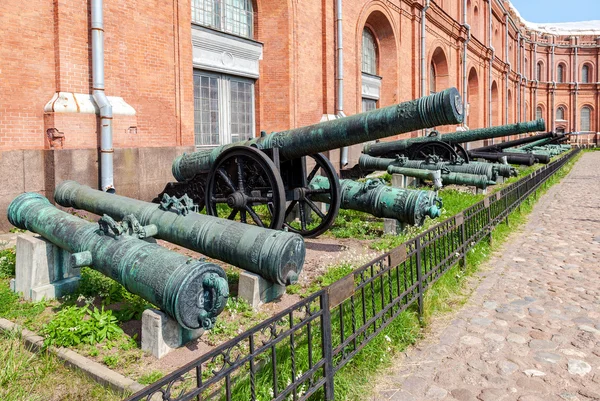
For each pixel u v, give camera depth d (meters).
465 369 3.48
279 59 13.45
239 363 2.29
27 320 4.07
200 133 12.02
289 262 4.41
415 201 7.09
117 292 4.65
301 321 2.70
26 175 7.60
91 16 8.17
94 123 8.27
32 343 3.67
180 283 3.32
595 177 19.89
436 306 4.61
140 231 4.14
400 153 13.85
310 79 14.46
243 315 4.24
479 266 6.13
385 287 4.66
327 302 2.92
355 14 16.61
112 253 3.85
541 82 53.31
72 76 8.05
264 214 8.66
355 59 16.84
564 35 54.25
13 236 7.13
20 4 7.48
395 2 19.41
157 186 9.52
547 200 12.78
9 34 7.38
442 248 5.32
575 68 54.03
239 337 2.29
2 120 7.35
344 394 3.04
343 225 8.16
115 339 3.74
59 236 4.41
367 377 3.32
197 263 3.45
